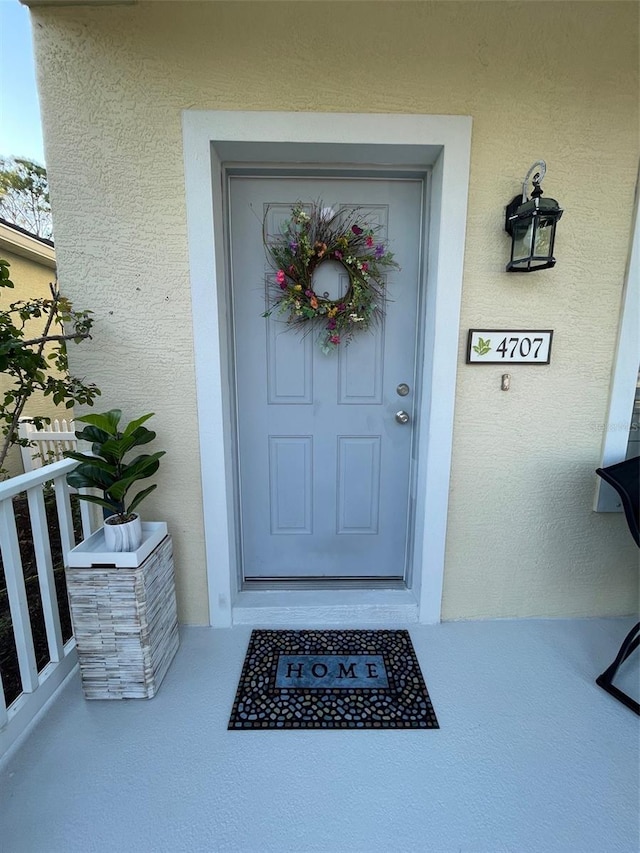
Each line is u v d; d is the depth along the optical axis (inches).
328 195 65.6
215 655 63.3
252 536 77.2
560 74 55.6
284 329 69.9
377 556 78.7
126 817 41.1
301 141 55.7
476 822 40.9
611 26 54.6
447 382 63.2
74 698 55.5
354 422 73.5
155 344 61.3
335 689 56.7
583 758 47.5
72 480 54.1
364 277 65.1
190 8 52.2
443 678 58.9
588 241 60.5
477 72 55.2
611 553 71.0
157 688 56.5
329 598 72.6
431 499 67.1
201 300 59.9
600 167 58.4
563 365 64.2
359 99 55.2
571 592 72.2
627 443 66.3
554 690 57.1
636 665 62.0
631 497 57.4
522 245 57.1
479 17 53.8
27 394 71.7
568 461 67.4
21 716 49.6
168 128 55.2
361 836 39.6
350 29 53.5
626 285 61.4
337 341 68.7
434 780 44.9
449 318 61.1
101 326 60.6
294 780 44.8
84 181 56.4
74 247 58.1
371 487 76.0
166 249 58.6
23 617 50.4
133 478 54.8
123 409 63.2
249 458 74.2
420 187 65.9
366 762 46.9
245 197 65.2
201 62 53.7
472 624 71.4
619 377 64.0
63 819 40.8
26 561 96.2
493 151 57.4
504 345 62.7
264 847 38.6
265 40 53.4
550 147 57.6
